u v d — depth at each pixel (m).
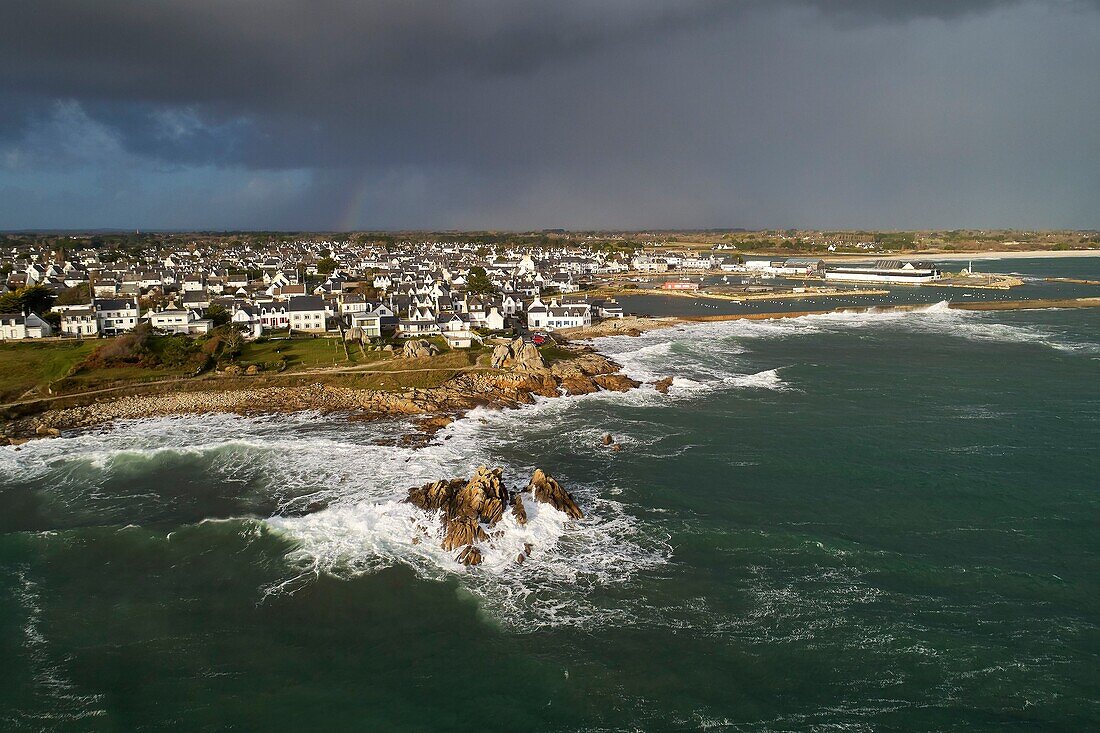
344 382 100.12
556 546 56.06
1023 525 59.00
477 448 78.00
